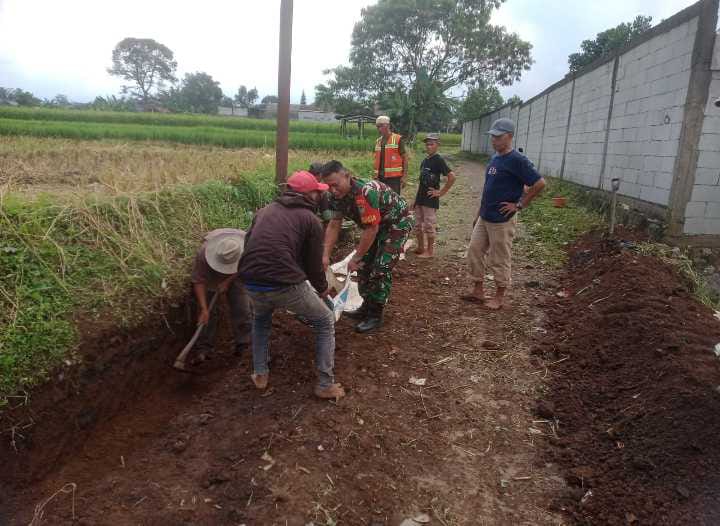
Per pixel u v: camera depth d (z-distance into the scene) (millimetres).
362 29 39781
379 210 4367
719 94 6211
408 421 3582
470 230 8977
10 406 3156
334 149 24547
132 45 100312
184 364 4324
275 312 5242
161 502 2949
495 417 3658
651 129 7422
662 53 7148
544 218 9172
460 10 38438
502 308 5438
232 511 2791
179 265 5027
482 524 2762
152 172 7234
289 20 6863
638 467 2934
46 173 9250
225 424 3648
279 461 3141
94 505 2990
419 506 2863
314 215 3541
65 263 4145
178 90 96812
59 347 3531
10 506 3006
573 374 4105
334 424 3467
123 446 3672
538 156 15844
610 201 8703
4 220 4141
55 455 3363
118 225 4965
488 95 43062
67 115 38531
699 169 6402
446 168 6844
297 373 4188
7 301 3609
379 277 4652
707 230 6570
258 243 3408
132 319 4109
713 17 6043
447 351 4539
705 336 4031
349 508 2811
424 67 37188
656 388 3471
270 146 24609
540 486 3027
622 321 4422
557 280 6352
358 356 4391
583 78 11094
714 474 2715
